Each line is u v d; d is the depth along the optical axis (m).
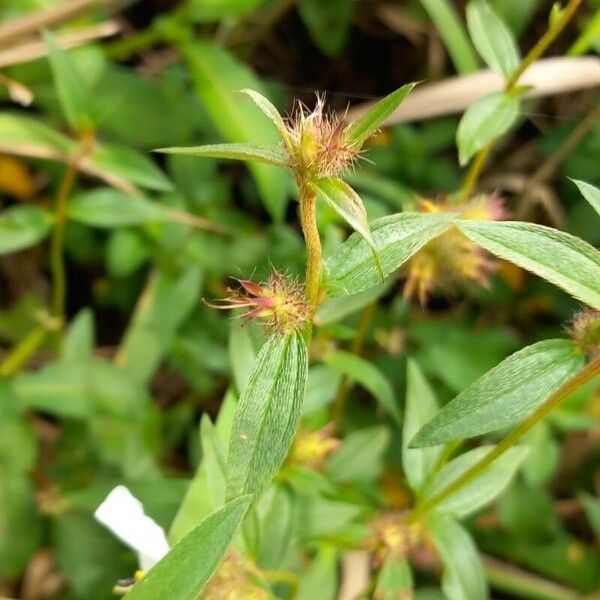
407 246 0.21
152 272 0.39
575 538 0.37
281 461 0.20
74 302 0.43
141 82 0.40
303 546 0.27
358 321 0.36
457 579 0.25
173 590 0.19
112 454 0.34
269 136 0.36
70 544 0.33
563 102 0.42
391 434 0.35
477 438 0.34
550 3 0.41
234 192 0.44
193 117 0.40
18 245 0.32
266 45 0.45
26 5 0.38
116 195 0.33
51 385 0.34
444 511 0.25
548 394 0.21
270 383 0.20
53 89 0.39
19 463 0.33
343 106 0.44
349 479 0.30
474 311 0.40
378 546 0.26
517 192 0.42
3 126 0.32
